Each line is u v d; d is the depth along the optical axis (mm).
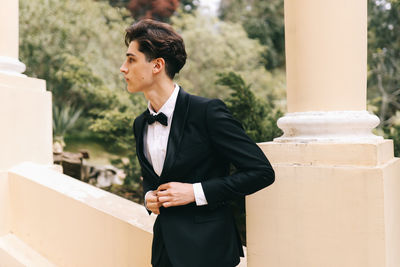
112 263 2342
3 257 2744
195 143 1445
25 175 2918
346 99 1860
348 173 1671
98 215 2412
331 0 1840
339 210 1695
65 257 2600
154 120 1515
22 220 2896
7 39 3322
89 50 10156
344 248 1688
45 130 3484
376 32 8320
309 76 1898
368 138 1789
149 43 1464
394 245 1823
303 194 1774
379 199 1614
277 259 1838
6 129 3057
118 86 10125
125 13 11461
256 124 4277
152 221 2316
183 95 1521
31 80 3395
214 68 11672
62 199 2615
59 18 10008
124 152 9281
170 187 1408
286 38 2037
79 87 9461
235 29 12516
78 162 6031
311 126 1857
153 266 1613
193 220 1484
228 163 1596
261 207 1876
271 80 11773
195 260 1428
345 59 1852
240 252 1650
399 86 8164
